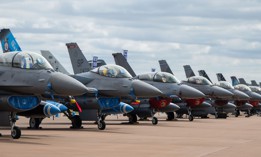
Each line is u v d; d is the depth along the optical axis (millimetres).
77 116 42781
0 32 46625
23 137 31406
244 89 93000
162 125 50000
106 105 44844
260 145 27188
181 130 40844
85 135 33906
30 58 31984
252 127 46625
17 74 31547
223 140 30656
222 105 75375
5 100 30328
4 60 32406
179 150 24141
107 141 29078
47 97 33500
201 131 39656
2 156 20672
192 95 58438
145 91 46062
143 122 57281
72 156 21109
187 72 83500
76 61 54875
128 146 26031
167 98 54094
